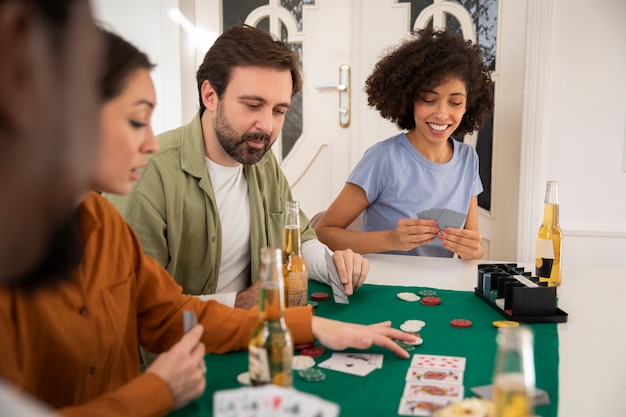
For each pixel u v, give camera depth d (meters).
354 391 0.98
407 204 2.30
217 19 3.57
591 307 1.51
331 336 1.16
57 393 0.95
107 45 0.88
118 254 1.10
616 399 0.99
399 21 3.39
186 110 3.66
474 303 1.53
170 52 3.53
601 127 3.05
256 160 1.65
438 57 2.18
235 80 1.56
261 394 0.57
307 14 3.51
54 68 0.34
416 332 1.29
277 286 0.87
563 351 1.21
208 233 1.63
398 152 2.30
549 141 3.11
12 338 0.85
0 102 0.33
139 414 0.82
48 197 0.36
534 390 0.97
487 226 3.35
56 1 0.34
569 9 2.99
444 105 2.18
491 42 3.26
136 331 1.18
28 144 0.33
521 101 3.22
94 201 1.09
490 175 3.32
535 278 1.50
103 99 0.86
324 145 3.60
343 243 2.12
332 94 3.54
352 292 1.56
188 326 0.97
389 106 2.38
